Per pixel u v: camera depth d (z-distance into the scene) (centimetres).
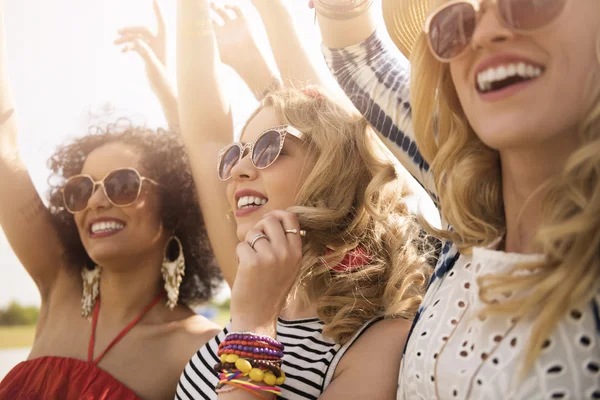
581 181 94
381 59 165
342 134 167
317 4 170
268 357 133
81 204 225
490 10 100
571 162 92
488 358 99
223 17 269
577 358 91
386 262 161
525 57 96
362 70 166
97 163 229
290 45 242
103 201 222
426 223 130
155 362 220
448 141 124
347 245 159
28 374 218
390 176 166
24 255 242
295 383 143
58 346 228
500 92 98
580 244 91
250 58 263
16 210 239
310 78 239
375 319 149
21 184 241
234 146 178
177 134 252
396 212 173
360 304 151
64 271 245
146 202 229
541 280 96
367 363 138
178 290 235
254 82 261
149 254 234
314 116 172
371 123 161
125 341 224
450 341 109
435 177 128
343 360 143
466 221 119
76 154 241
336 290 155
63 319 236
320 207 159
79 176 226
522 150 103
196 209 247
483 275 106
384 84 159
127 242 224
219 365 134
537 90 95
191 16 237
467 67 106
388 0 152
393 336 143
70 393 211
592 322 92
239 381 130
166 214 236
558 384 91
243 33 266
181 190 242
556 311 91
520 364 94
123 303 230
